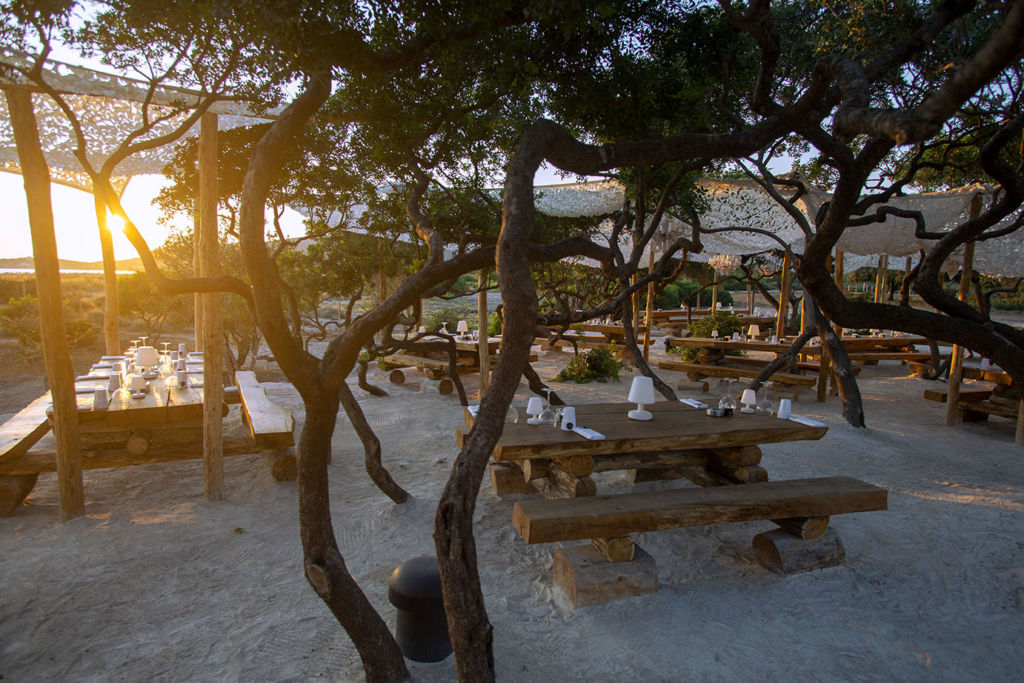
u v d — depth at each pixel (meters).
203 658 3.01
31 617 3.39
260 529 4.57
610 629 3.26
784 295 13.25
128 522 4.68
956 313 3.14
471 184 5.87
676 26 4.46
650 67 4.48
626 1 4.17
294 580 3.81
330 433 2.62
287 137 2.58
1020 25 1.01
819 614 3.43
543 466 4.76
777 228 10.61
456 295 6.89
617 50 4.27
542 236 7.54
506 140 5.37
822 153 3.11
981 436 7.61
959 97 1.18
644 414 4.78
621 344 13.75
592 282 15.11
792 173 8.20
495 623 3.31
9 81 3.97
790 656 3.03
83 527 4.57
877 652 3.09
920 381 11.63
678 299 26.17
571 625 3.30
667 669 2.91
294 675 2.87
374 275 9.85
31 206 4.40
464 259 2.80
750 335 11.62
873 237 9.03
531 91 4.48
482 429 2.12
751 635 3.22
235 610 3.46
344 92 4.18
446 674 2.91
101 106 4.92
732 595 3.63
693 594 3.64
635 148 2.70
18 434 5.07
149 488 5.47
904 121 1.28
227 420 7.79
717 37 4.50
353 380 11.13
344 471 6.01
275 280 2.51
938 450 6.93
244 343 11.05
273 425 5.66
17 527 4.57
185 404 5.26
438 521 2.06
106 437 5.07
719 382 11.01
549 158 2.62
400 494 5.00
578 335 14.42
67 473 4.68
